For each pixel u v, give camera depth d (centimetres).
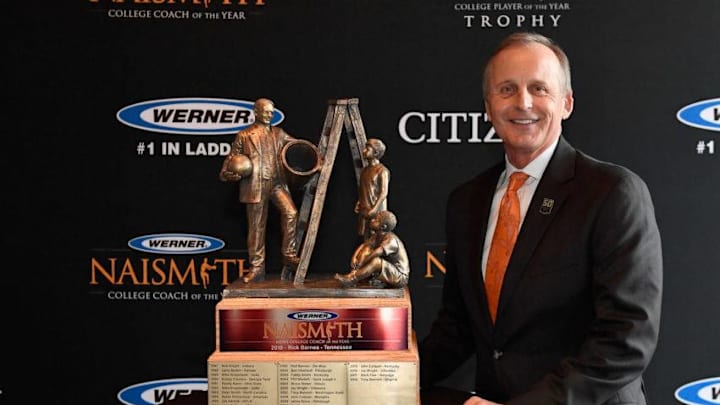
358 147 130
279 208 128
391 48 181
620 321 118
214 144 184
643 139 180
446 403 136
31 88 182
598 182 125
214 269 186
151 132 183
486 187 145
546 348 128
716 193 180
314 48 181
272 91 182
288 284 124
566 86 131
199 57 182
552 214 127
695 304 182
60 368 188
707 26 178
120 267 186
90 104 183
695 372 183
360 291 120
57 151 183
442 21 180
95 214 185
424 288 186
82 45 181
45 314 187
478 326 137
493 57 130
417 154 183
